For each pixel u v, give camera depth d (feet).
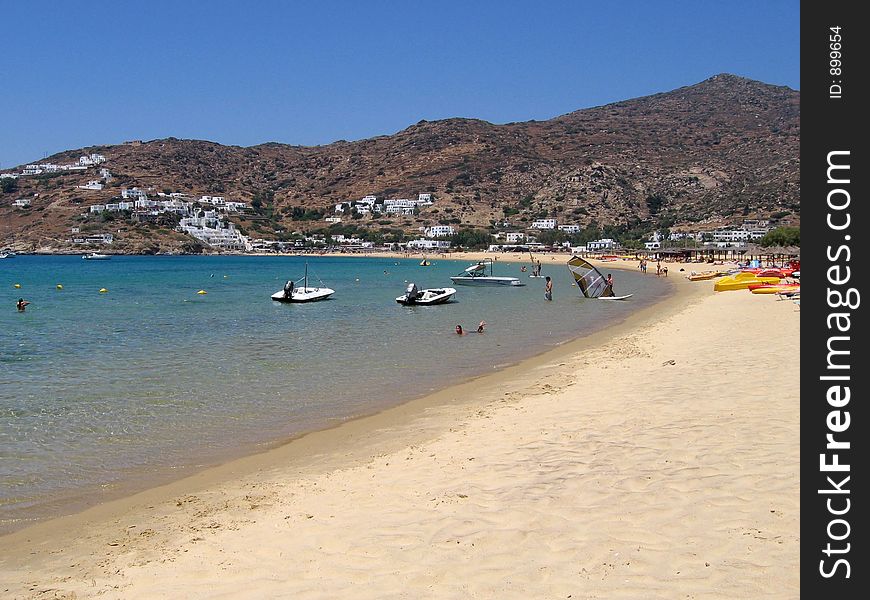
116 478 40.34
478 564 25.71
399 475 37.73
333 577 25.52
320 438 48.19
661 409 47.83
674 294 199.62
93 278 331.57
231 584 25.46
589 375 65.51
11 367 78.84
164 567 27.43
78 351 91.86
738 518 28.22
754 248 493.36
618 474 34.42
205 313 152.35
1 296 209.05
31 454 45.19
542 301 180.24
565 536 27.53
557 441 41.70
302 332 113.80
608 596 22.80
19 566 28.48
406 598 23.57
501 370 73.92
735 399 49.03
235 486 38.19
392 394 62.75
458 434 46.26
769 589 22.75
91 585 26.14
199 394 63.31
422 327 120.16
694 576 23.76
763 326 92.63
